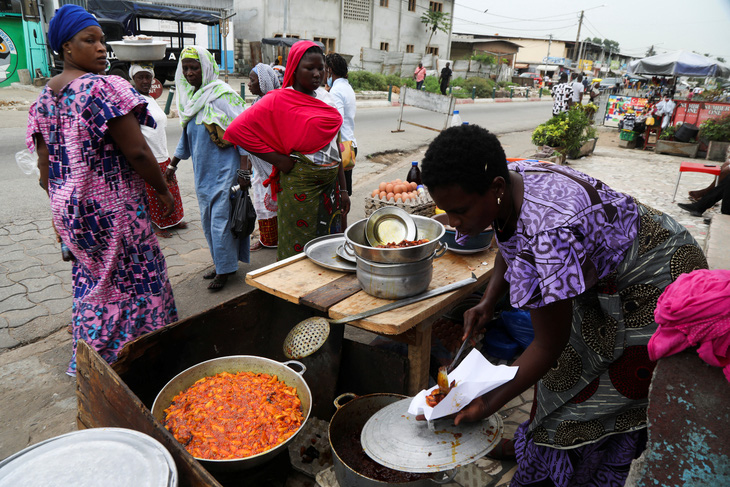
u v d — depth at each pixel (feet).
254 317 9.02
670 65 49.70
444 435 5.47
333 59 16.33
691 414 4.21
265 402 7.24
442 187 4.53
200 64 12.28
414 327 7.65
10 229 17.70
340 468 6.24
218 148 12.76
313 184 10.68
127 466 4.72
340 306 7.21
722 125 38.29
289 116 10.10
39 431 8.72
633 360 5.42
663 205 24.49
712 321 3.95
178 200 17.87
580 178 5.13
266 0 85.25
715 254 15.56
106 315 9.14
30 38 58.08
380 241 8.43
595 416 5.75
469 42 172.35
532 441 6.46
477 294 11.09
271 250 16.96
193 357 8.22
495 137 4.59
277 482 7.13
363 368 8.32
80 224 8.34
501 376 4.97
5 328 11.71
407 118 54.54
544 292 4.54
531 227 4.72
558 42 201.87
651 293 5.24
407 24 113.70
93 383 6.53
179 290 13.83
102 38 8.41
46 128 8.17
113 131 8.16
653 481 4.40
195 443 6.59
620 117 57.11
